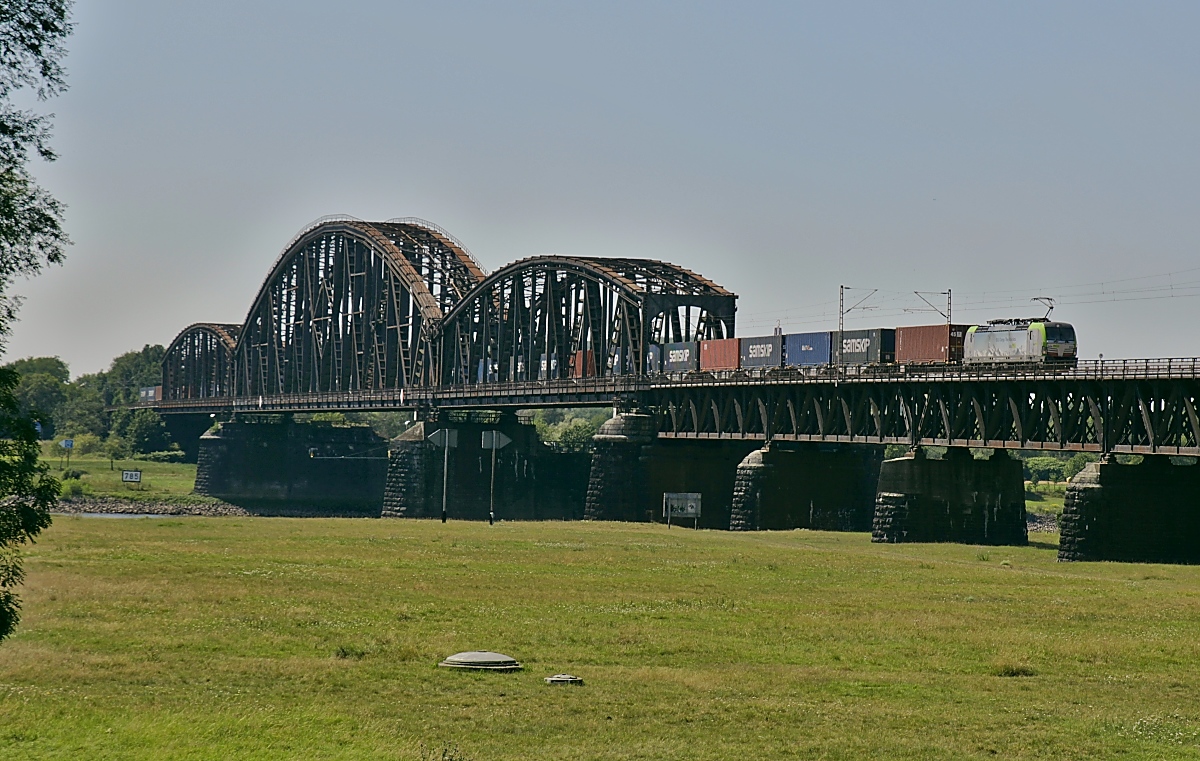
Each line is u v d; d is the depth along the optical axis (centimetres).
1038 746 4159
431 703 4500
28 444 4122
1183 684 5144
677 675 5062
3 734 3862
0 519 4025
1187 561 10431
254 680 4781
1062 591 7875
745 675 5128
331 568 8475
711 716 4428
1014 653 5631
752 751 4022
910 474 12425
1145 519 10400
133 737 3872
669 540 11775
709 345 15925
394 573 8244
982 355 12388
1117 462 10462
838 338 13888
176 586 7169
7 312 4291
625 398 16800
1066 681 5169
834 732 4262
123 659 5066
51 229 4544
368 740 3928
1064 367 10938
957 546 11712
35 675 4722
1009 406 11788
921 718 4481
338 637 5728
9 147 4494
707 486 16538
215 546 9994
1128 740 4244
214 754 3728
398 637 5738
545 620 6331
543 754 3906
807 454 14588
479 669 5053
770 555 10206
